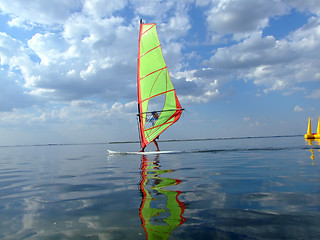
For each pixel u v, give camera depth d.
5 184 8.73
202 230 3.75
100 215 4.73
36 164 16.98
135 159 17.66
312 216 4.19
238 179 7.97
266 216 4.29
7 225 4.32
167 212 4.72
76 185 8.10
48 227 4.16
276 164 11.41
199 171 10.17
